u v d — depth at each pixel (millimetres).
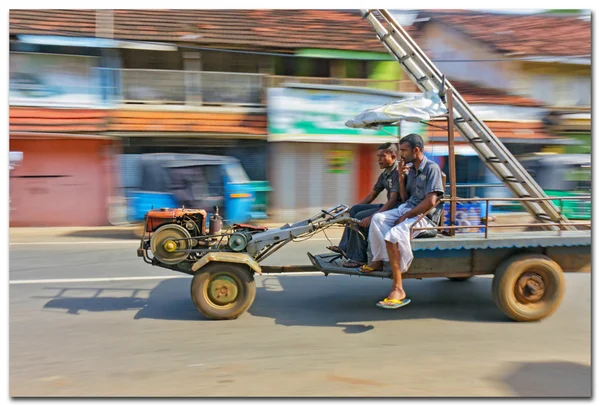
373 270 4707
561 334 4422
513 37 13547
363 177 12625
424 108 4684
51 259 7461
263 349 4074
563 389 3404
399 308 5133
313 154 12336
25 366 3789
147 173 11578
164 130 11477
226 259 4590
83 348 4121
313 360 3867
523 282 4672
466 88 13414
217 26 12258
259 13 12828
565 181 12938
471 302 5320
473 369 3715
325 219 4957
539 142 12773
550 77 13383
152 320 4785
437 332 4457
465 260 4750
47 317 4891
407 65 5895
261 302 5324
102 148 11664
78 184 11680
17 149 11406
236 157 11953
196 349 4078
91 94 11523
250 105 11938
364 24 12992
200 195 11539
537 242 4680
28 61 11219
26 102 11227
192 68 12047
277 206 12234
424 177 4668
